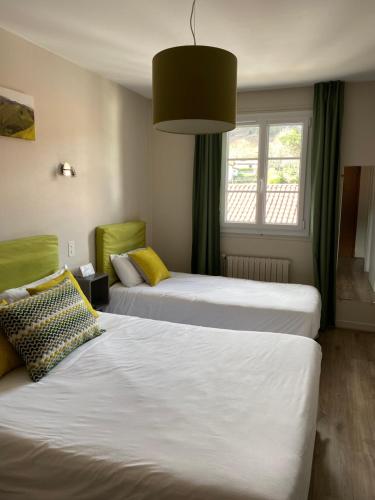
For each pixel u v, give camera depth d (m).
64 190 3.20
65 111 3.15
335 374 3.14
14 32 2.60
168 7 2.28
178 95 1.86
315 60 3.22
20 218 2.75
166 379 1.87
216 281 3.93
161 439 1.42
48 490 1.36
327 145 3.95
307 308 3.04
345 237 4.11
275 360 2.06
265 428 1.49
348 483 1.97
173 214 4.77
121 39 2.75
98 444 1.40
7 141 2.61
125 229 3.98
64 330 2.11
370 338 3.93
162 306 3.35
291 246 4.34
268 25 2.53
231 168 4.46
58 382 1.85
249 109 4.27
